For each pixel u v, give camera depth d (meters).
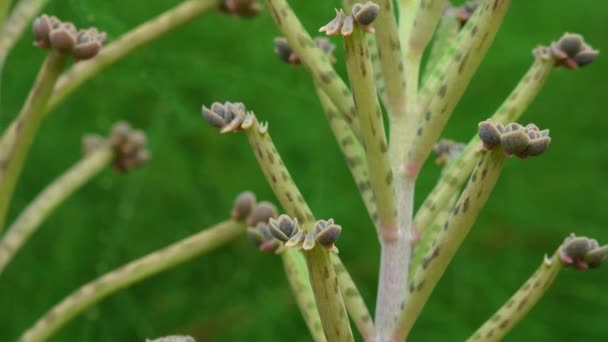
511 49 1.21
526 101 0.56
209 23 1.14
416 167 0.55
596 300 1.18
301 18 1.04
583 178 1.26
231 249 1.19
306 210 0.53
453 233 0.51
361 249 1.20
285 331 1.18
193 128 1.16
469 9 0.60
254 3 0.71
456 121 1.22
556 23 1.26
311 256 0.49
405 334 0.53
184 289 1.20
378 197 0.54
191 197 1.20
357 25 0.50
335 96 0.54
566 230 1.24
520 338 1.18
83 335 1.06
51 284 1.14
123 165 0.76
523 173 1.24
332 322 0.50
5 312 1.13
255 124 0.53
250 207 0.66
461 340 1.16
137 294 1.19
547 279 0.53
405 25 0.57
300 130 1.18
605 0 1.29
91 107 1.17
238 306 1.20
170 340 0.56
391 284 0.54
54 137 1.16
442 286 1.22
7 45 0.68
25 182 1.15
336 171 1.19
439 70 0.56
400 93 0.55
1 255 0.69
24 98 1.05
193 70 1.12
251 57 1.16
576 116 1.28
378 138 0.52
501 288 1.21
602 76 1.29
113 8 0.87
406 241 0.55
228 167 1.22
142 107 1.18
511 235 1.27
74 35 0.60
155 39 0.69
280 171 0.53
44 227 1.15
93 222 1.16
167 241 1.19
